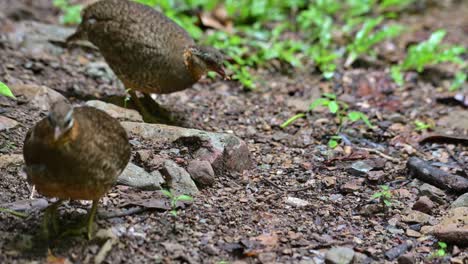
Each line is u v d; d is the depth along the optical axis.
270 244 6.81
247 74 11.66
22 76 10.50
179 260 6.47
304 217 7.50
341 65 12.67
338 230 7.30
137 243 6.65
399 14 15.62
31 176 6.16
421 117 10.81
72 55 11.76
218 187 7.98
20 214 6.90
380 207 7.71
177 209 7.31
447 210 7.91
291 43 13.22
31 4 13.98
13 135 8.38
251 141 9.48
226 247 6.72
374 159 9.05
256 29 13.77
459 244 7.14
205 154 8.27
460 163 9.16
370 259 6.81
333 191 8.18
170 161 8.02
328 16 14.62
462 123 10.59
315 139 9.73
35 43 11.77
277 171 8.59
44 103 9.30
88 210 7.12
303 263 6.57
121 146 6.39
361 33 13.00
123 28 9.48
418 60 12.52
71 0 14.20
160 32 9.48
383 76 12.27
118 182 7.62
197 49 9.63
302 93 11.47
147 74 9.48
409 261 6.70
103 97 10.34
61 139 5.83
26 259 6.25
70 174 6.01
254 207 7.56
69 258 6.33
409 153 9.46
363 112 10.84
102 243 6.52
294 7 14.95
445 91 11.88
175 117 10.12
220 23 13.77
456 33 14.65
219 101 10.89
